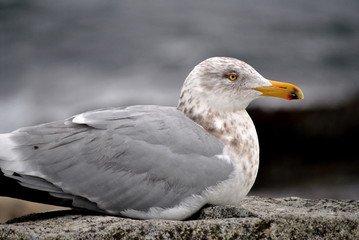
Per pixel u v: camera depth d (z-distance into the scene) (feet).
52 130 23.31
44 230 20.36
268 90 25.29
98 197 22.48
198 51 78.54
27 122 61.52
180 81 69.97
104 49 77.92
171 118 23.63
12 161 22.61
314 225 20.74
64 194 22.66
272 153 54.08
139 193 22.31
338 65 77.61
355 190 48.44
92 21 86.48
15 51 77.05
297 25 91.30
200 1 97.35
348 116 55.36
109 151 22.58
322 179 50.85
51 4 91.45
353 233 20.75
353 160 53.31
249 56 79.05
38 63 74.13
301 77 73.15
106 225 20.48
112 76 71.15
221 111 24.71
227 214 21.94
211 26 87.20
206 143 23.27
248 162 23.90
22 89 68.13
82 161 22.54
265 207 24.82
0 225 20.81
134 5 93.66
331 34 89.35
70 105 64.59
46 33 82.12
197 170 22.57
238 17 92.48
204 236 20.27
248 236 20.42
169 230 20.16
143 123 23.11
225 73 24.72
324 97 61.05
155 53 77.30
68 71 72.23
